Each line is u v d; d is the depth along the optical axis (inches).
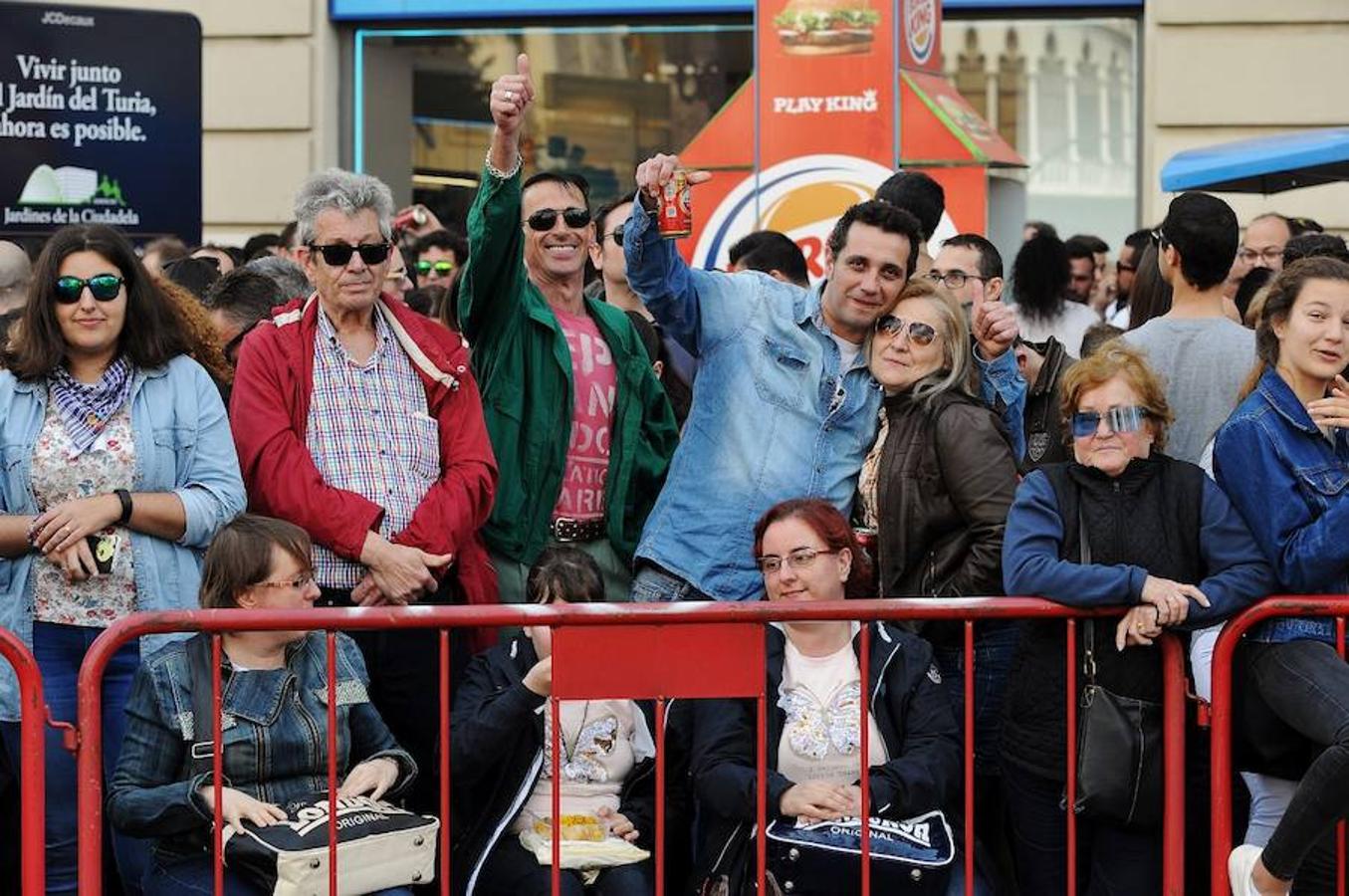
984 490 232.2
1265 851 207.9
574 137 561.6
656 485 264.2
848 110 388.2
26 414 225.8
